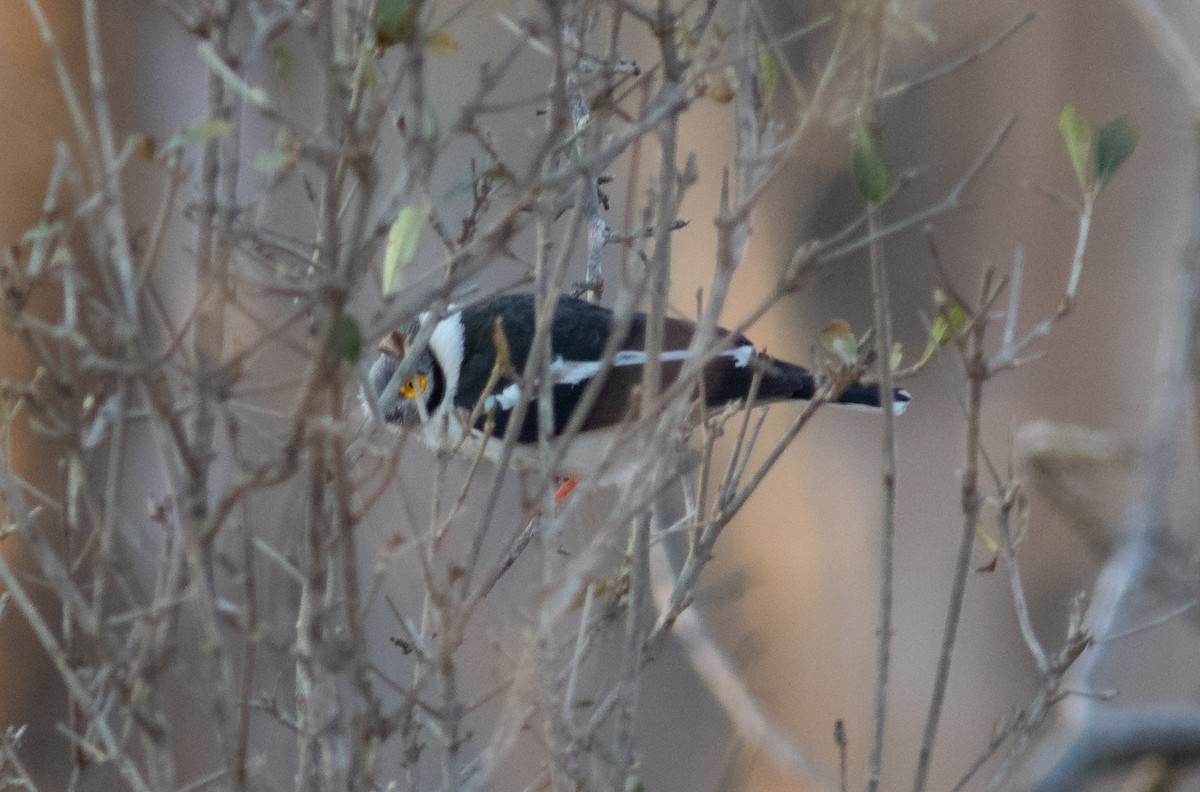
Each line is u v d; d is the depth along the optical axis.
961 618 17.50
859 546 17.64
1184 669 13.59
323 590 5.16
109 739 5.30
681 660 13.98
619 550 6.93
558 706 5.66
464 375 10.15
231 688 4.89
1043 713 6.63
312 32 4.84
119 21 13.43
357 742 5.05
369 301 9.72
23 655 12.96
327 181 4.71
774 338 17.75
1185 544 8.59
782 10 11.19
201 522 4.81
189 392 5.20
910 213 18.25
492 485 5.39
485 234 5.44
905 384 16.89
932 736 6.16
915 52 17.38
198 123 4.62
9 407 6.75
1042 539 16.95
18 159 13.09
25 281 5.01
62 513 5.84
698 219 16.88
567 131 7.32
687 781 13.51
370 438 6.05
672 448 6.11
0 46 13.12
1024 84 18.34
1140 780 7.32
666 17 5.46
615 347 5.14
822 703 17.36
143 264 5.03
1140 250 17.95
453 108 15.30
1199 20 17.31
